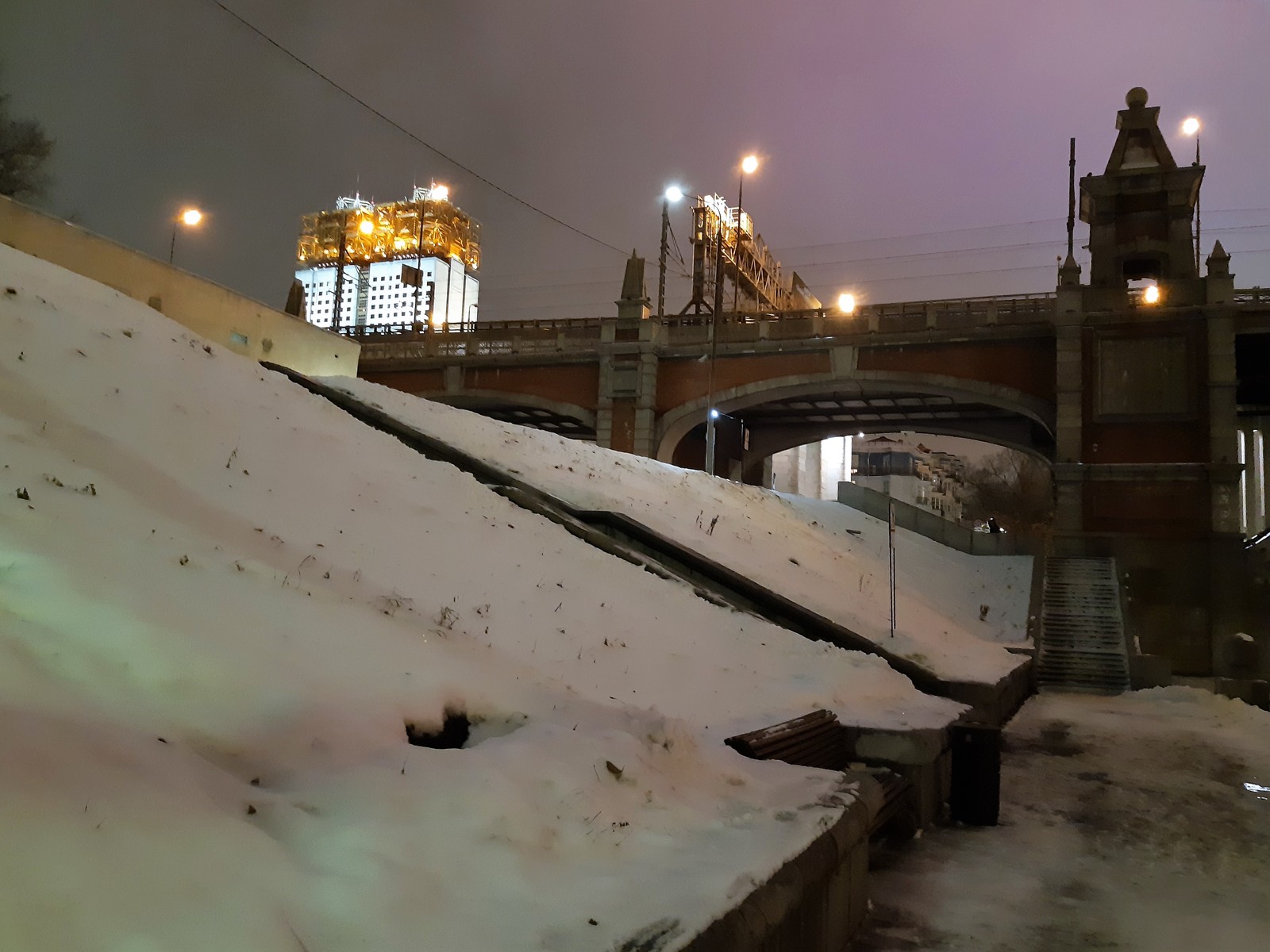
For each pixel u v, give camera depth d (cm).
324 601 636
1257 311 3080
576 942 316
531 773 461
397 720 490
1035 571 3027
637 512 1681
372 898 310
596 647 950
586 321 4250
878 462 9638
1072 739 1453
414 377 4562
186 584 544
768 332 3884
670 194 4359
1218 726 1622
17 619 410
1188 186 3403
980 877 720
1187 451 3117
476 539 1159
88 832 277
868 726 912
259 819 345
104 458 780
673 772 560
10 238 1633
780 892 417
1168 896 676
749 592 1473
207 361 1392
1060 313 3294
